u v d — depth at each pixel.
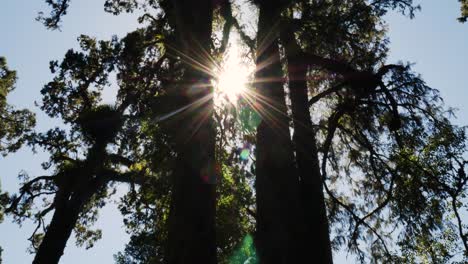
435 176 13.32
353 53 17.73
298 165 12.30
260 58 12.52
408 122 14.75
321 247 10.02
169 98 12.58
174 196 7.55
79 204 22.33
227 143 13.59
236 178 15.30
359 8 16.84
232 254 16.98
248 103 11.52
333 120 14.87
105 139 17.42
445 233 13.85
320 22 16.22
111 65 16.59
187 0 10.48
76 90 18.14
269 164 10.03
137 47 16.72
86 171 21.16
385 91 13.68
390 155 14.70
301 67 14.89
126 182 21.95
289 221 9.41
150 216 18.48
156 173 16.02
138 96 15.97
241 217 17.17
